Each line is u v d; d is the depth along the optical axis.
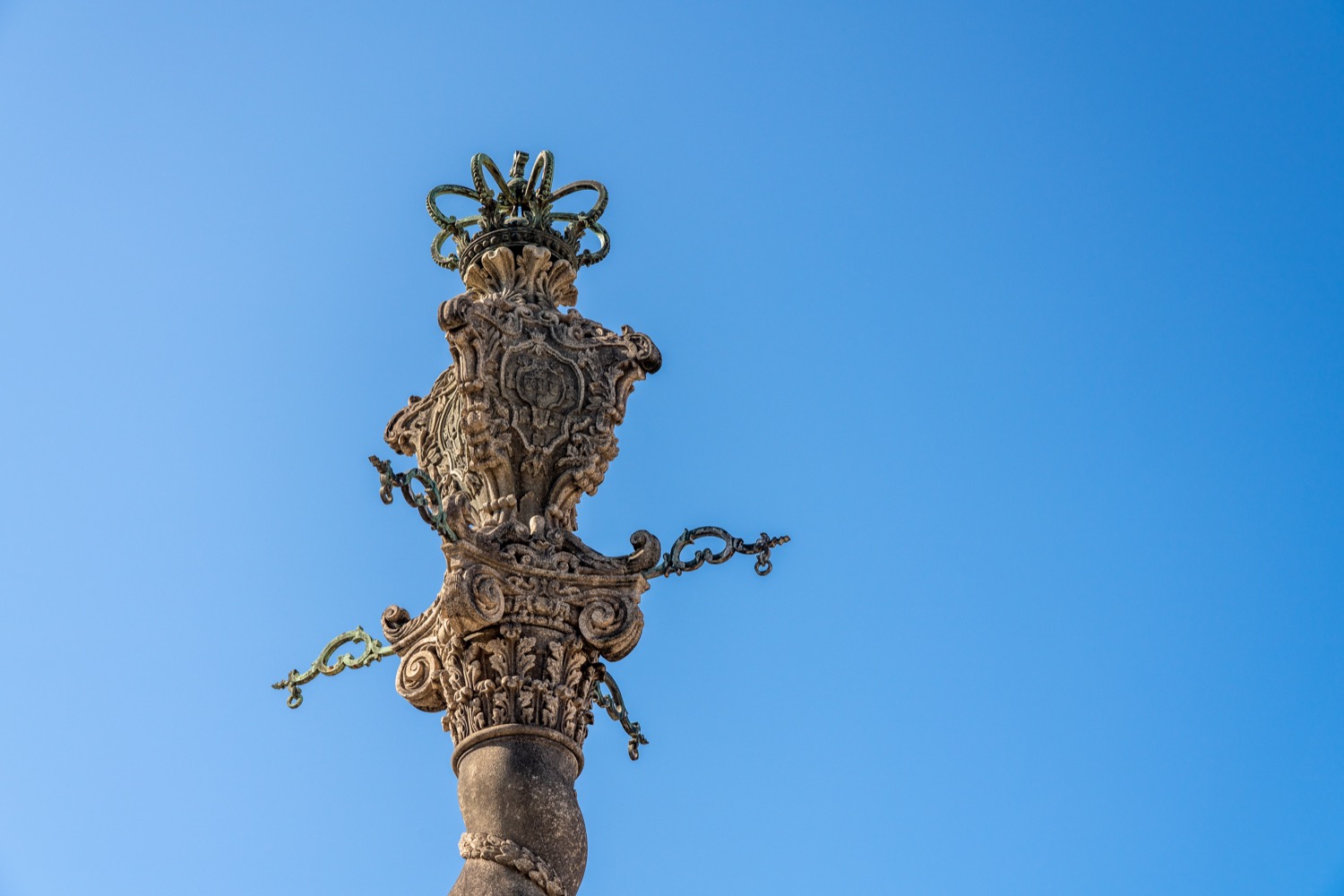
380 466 14.70
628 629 15.30
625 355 16.47
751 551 15.80
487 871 14.15
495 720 14.80
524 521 15.77
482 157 17.23
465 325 16.08
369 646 16.41
